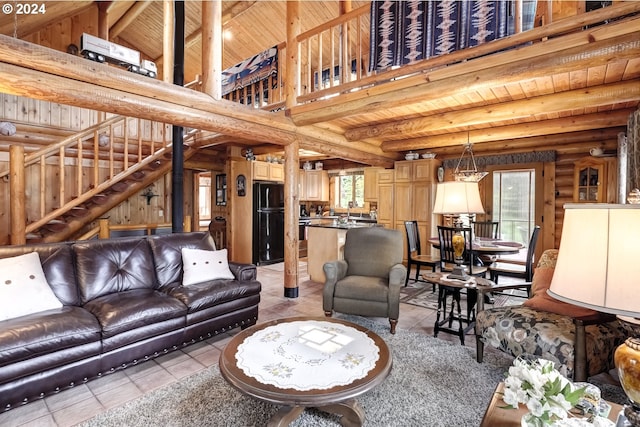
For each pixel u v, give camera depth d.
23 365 1.92
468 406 2.01
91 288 2.69
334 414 1.95
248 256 6.74
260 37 7.27
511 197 5.78
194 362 2.62
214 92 3.48
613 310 0.98
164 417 1.92
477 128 4.96
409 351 2.75
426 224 6.07
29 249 2.57
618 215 1.02
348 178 8.66
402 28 3.33
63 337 2.06
